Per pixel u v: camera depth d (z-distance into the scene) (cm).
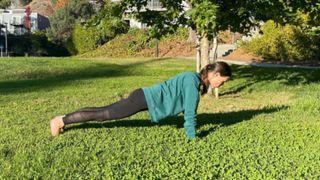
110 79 781
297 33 1174
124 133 304
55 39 2150
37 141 285
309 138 303
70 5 2202
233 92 613
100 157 251
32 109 432
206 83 284
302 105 432
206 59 555
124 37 1766
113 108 290
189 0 467
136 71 943
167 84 286
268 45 1258
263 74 824
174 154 257
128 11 525
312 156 259
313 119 376
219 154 257
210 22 432
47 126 337
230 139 291
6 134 309
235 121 360
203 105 484
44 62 1020
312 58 1186
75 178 219
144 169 231
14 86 676
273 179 218
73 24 2158
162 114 285
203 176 221
